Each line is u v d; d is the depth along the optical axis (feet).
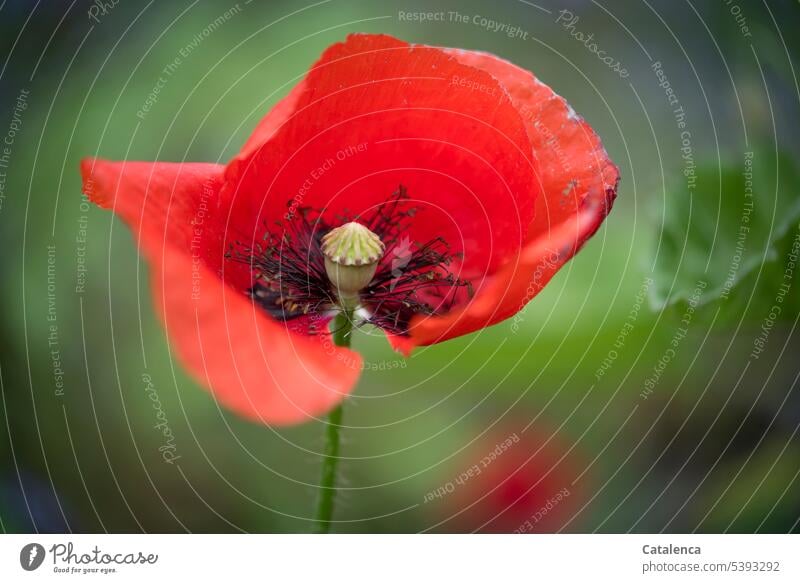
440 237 1.00
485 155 0.99
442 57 0.97
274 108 0.97
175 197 0.95
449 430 1.06
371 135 0.99
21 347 1.08
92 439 1.08
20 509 1.06
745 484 0.99
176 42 1.14
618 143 1.12
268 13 1.15
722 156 0.94
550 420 1.04
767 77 0.97
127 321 1.10
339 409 0.95
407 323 1.00
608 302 0.97
